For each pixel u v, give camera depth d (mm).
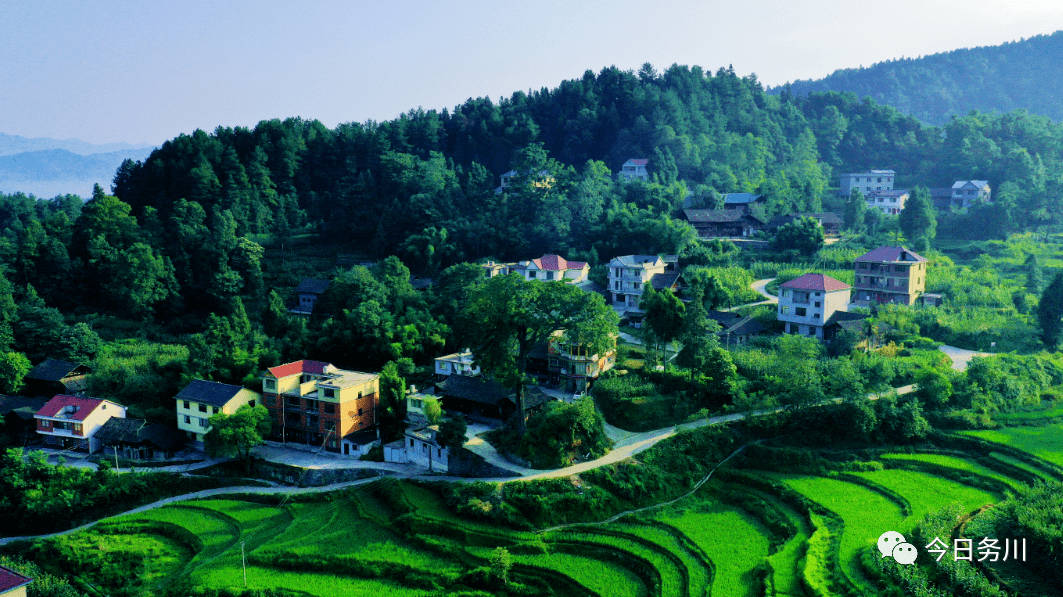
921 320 117812
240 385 108500
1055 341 112375
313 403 98688
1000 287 130125
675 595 65438
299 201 196125
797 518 77625
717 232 172750
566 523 78062
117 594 71812
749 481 85750
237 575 71938
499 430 94875
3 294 125938
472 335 89312
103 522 85375
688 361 98875
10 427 105562
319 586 70188
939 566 62438
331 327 121250
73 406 101438
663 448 88812
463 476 86812
